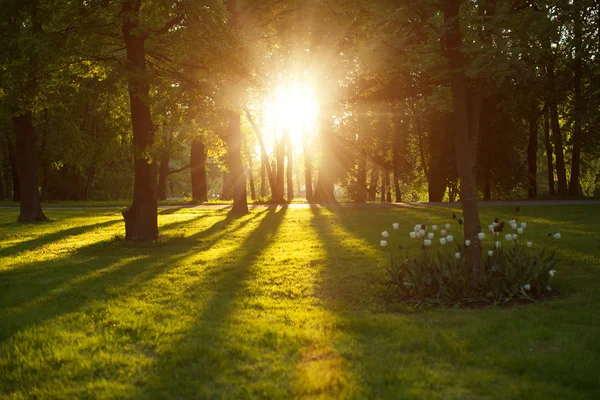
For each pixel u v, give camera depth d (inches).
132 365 209.0
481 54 304.3
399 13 325.4
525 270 317.1
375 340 237.1
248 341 235.9
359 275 401.1
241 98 656.4
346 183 1544.0
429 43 338.0
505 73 319.9
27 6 579.5
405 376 189.6
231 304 314.3
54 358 217.9
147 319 278.4
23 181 996.6
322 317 278.5
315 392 178.9
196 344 231.3
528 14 318.3
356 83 1330.0
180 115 674.8
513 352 215.9
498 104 1210.6
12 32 568.7
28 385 192.2
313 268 436.8
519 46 326.6
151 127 641.0
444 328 253.9
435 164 1526.8
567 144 1312.7
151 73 576.7
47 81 615.5
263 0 761.6
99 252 569.3
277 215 976.3
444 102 407.8
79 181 1977.1
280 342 233.0
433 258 330.3
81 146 1376.7
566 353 211.3
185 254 536.7
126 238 649.6
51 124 1390.3
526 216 788.6
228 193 1983.3
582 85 1175.6
